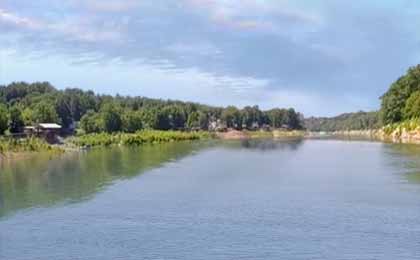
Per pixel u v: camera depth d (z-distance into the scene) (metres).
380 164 91.38
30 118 179.62
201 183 67.88
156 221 45.41
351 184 66.06
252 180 70.94
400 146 145.25
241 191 61.00
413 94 198.00
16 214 48.56
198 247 37.69
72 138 163.88
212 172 81.00
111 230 42.41
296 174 78.00
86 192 60.47
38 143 129.00
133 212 49.03
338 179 71.31
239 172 81.12
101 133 180.38
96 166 90.69
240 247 37.62
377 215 46.88
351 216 46.59
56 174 78.62
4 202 54.38
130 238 40.03
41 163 97.12
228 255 35.94
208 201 54.41
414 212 47.94
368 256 35.62
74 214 48.38
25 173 80.38
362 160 100.94
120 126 199.50
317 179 71.56
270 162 99.75
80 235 41.00
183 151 134.75
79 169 85.75
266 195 58.00
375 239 39.34
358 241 38.91
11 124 156.62
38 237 40.56
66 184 67.25
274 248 37.41
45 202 54.25
